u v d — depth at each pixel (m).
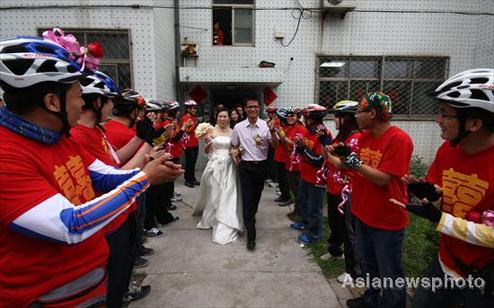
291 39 7.14
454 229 1.32
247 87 7.36
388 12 7.08
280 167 4.86
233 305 2.41
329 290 2.60
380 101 1.91
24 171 0.96
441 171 1.58
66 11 5.27
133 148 2.19
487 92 1.24
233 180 3.84
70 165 1.24
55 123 1.10
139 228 2.96
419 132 7.43
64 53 1.11
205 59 7.15
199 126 4.04
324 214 4.50
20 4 5.23
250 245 3.34
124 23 5.34
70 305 1.12
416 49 7.23
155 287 2.65
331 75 7.34
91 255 1.20
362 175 1.92
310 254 3.23
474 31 7.19
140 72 5.46
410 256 3.16
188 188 5.96
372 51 7.21
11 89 1.02
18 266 1.02
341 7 6.71
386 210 1.93
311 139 3.35
